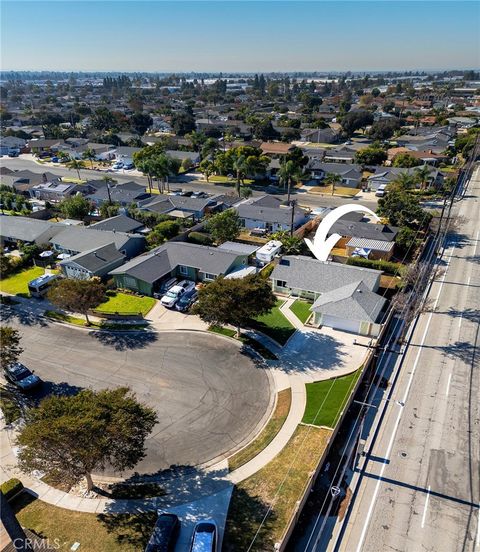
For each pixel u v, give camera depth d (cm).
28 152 14775
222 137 16238
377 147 12331
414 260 5662
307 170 10425
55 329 4381
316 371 3638
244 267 5409
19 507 2494
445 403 3288
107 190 8644
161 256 5478
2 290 5253
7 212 8288
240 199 8400
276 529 2327
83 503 2517
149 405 3278
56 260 6047
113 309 4734
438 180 9281
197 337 4188
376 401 3309
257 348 3966
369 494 2555
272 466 2730
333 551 2227
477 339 4097
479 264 5734
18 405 3309
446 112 19825
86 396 2503
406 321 4347
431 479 2653
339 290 4597
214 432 3025
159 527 2281
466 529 2347
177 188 9919
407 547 2252
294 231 6581
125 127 18200
